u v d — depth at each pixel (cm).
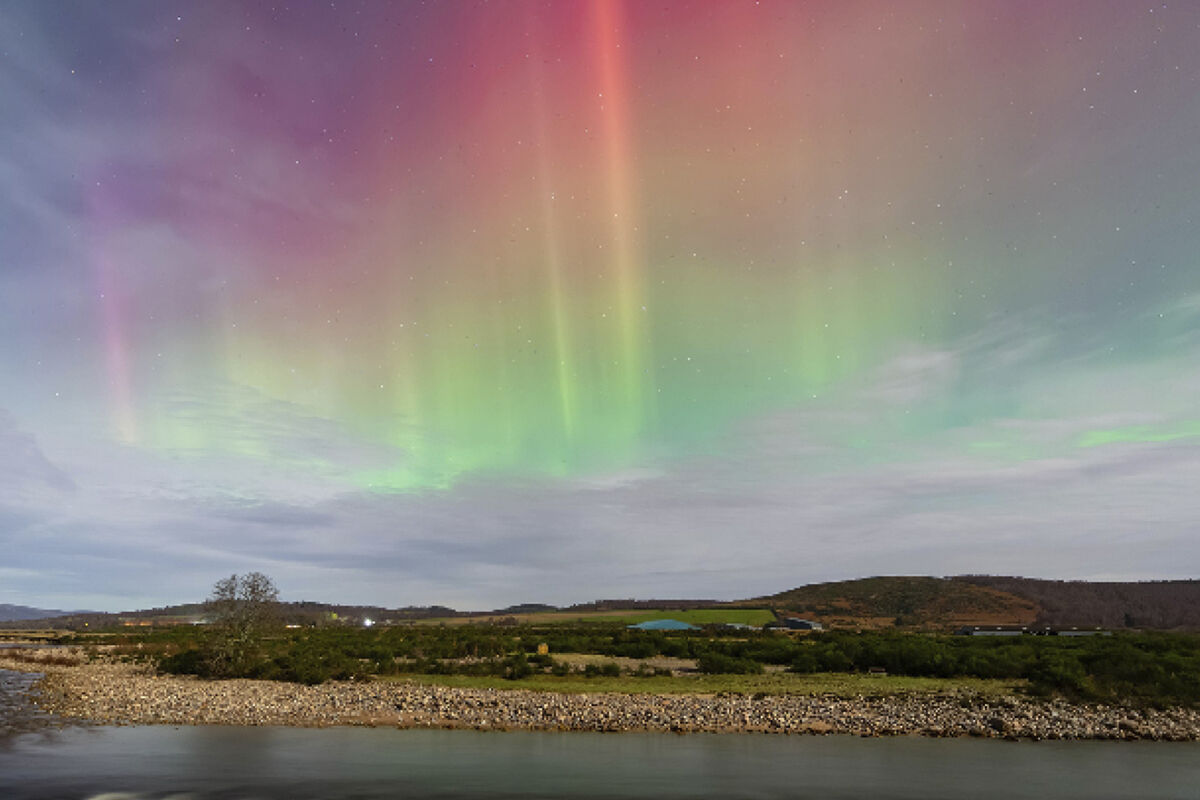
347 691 4241
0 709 3716
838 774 2305
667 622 13450
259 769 2334
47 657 8106
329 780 2184
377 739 2892
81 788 2089
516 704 3666
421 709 3578
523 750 2667
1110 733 3047
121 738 2914
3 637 16188
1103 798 2052
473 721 3281
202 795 2014
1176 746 2861
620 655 6888
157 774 2262
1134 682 3994
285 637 7525
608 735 3003
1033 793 2097
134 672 5962
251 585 5544
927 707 3581
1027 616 15600
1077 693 3831
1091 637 8056
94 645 11406
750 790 2092
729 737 2959
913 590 17862
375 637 9181
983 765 2458
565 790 2077
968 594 17125
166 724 3266
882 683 4516
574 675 4981
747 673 5100
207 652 5447
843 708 3556
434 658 6216
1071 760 2559
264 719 3353
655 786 2128
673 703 3703
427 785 2127
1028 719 3316
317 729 3128
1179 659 4475
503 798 1988
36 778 2208
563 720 3272
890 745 2817
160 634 12700
